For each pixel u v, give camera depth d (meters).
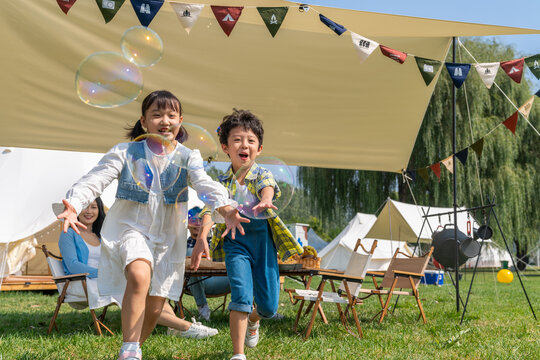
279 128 6.46
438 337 3.70
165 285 2.24
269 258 2.61
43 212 7.64
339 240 13.54
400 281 5.12
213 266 3.99
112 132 5.83
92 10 4.86
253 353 2.95
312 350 3.11
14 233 7.32
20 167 7.77
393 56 4.65
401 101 6.34
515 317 5.15
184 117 6.04
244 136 2.63
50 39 4.91
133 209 2.21
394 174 16.72
